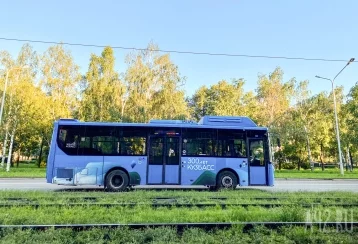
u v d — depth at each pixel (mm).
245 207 9914
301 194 12758
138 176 14062
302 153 45094
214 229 6895
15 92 29922
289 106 43250
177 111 36062
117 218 7898
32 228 6617
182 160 14414
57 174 13703
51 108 32812
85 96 36281
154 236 6148
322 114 43812
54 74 35375
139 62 36281
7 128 30016
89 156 13953
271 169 14812
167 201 10758
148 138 14438
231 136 14953
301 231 6453
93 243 5668
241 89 46000
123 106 36469
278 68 43094
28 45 36031
